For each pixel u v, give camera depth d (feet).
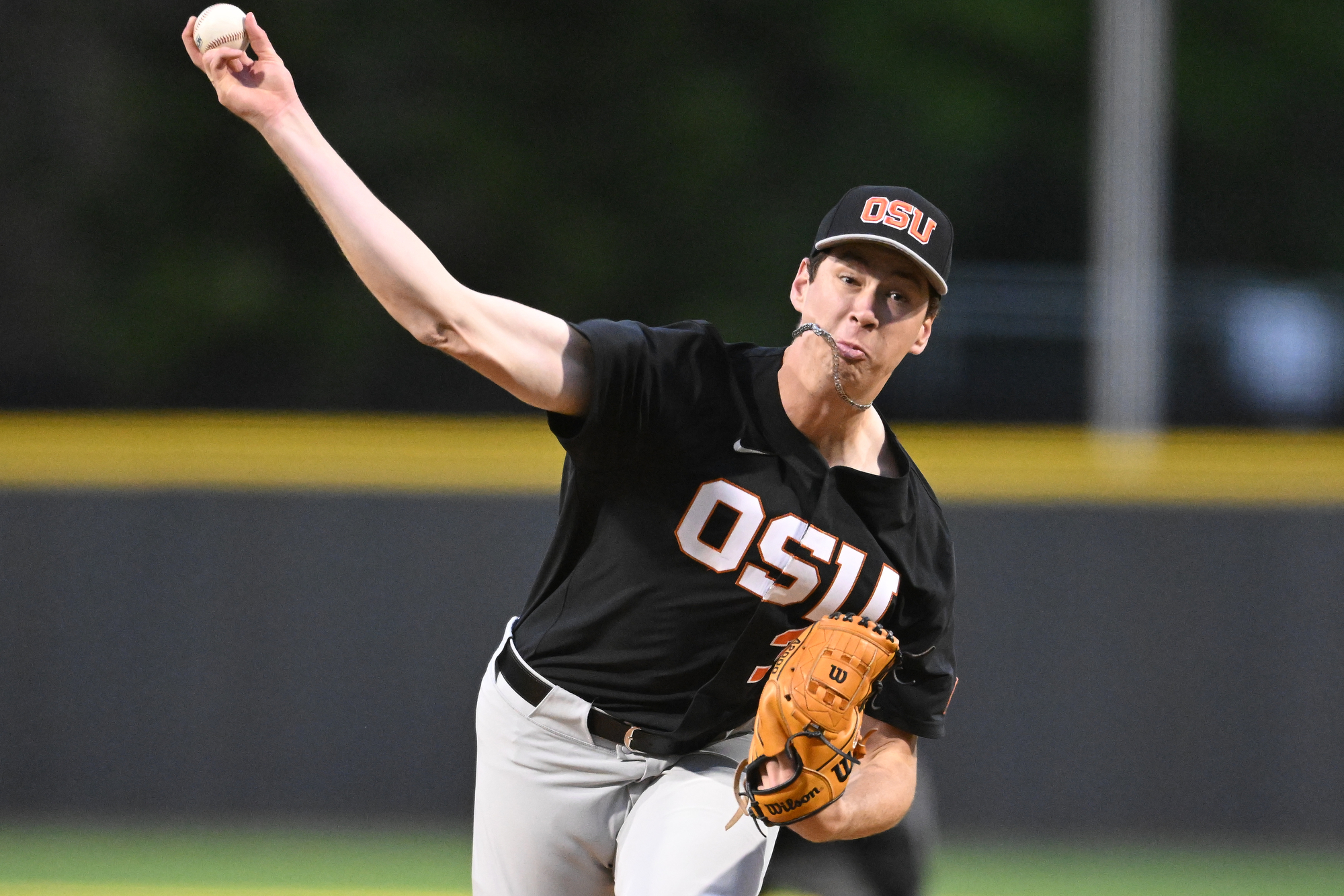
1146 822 69.10
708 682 30.89
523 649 32.22
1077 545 69.56
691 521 29.81
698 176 180.45
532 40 179.83
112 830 68.64
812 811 29.35
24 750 68.74
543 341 27.78
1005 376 99.86
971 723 69.51
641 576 30.27
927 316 30.12
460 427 79.36
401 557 69.05
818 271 29.94
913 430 82.07
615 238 178.29
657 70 182.19
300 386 161.79
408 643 69.05
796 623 30.83
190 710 68.95
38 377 158.81
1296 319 106.32
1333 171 184.55
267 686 69.00
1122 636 69.51
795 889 37.24
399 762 69.00
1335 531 69.51
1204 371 106.11
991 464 71.31
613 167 179.32
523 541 69.15
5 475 68.64
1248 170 184.34
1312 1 185.68
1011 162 181.98
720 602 30.19
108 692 68.90
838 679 28.94
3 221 165.48
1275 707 69.51
